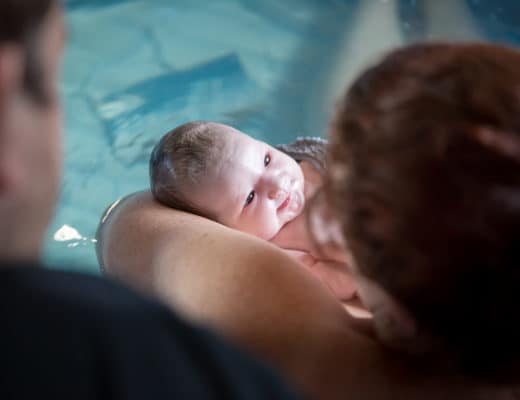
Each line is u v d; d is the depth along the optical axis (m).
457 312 0.79
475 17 3.52
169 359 0.58
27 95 0.58
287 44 3.37
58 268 0.63
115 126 2.92
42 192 0.61
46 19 0.59
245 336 1.17
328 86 3.13
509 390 0.97
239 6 3.61
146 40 3.35
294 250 2.11
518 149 0.73
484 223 0.73
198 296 1.30
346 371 1.06
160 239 1.60
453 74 0.78
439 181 0.74
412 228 0.76
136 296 0.62
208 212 2.17
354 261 0.92
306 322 1.17
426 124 0.76
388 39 3.40
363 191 0.81
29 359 0.55
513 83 0.76
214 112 2.99
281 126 2.93
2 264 0.59
